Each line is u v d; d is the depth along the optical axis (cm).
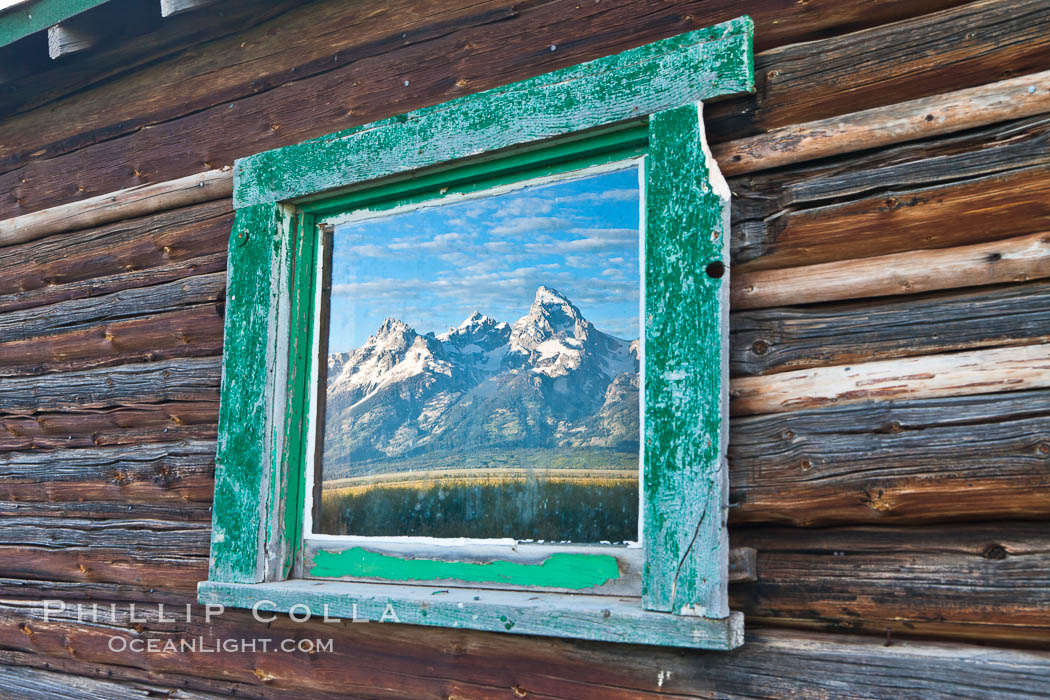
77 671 277
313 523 248
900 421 169
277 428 244
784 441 179
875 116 179
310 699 229
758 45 196
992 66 171
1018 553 158
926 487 164
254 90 276
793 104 189
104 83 312
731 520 183
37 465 297
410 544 230
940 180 172
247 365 246
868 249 179
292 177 251
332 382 256
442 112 230
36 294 312
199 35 291
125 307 287
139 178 296
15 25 294
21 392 307
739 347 188
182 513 263
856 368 175
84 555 280
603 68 209
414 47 249
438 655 212
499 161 227
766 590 179
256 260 251
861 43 183
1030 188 164
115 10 284
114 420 282
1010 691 154
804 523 176
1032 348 161
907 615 166
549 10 229
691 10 207
